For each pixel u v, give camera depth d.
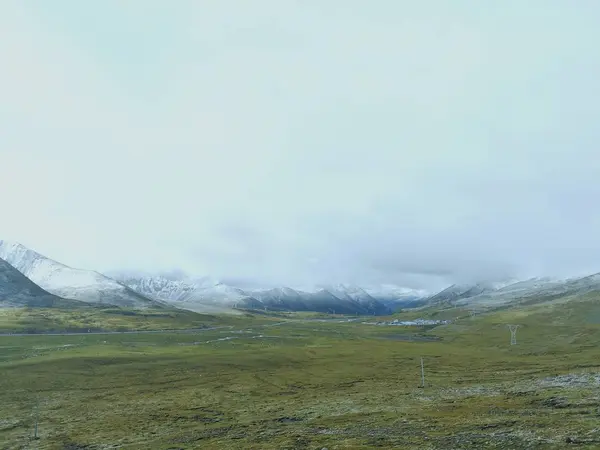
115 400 104.94
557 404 60.41
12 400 106.62
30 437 74.75
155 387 120.38
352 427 59.91
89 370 142.62
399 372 131.00
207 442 60.47
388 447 44.59
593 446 35.22
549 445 37.53
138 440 67.19
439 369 133.25
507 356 162.62
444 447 41.88
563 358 139.75
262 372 140.00
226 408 89.94
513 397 72.31
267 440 56.62
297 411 78.94
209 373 140.25
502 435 43.91
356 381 117.06
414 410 69.50
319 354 179.88
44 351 178.88
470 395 80.25
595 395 63.41
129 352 178.75
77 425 81.69
